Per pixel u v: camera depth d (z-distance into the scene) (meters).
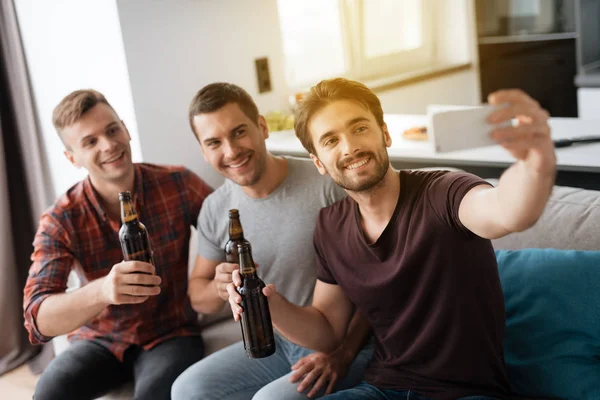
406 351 1.69
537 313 1.74
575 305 1.69
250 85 3.23
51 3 3.01
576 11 4.02
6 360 3.25
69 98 2.17
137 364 2.23
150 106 2.93
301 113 1.63
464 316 1.58
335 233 1.75
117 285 1.86
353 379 1.85
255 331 1.72
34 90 3.21
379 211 1.64
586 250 1.77
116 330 2.28
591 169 2.23
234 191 2.09
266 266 2.04
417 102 4.30
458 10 4.56
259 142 1.95
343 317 1.86
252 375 2.01
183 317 2.34
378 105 1.61
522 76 4.46
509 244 1.92
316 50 3.95
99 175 2.19
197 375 2.00
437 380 1.64
